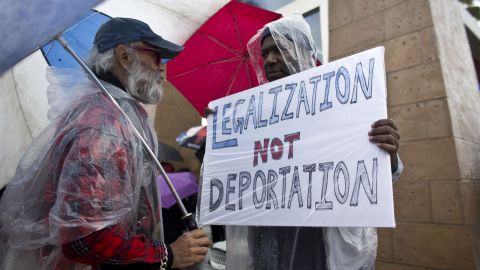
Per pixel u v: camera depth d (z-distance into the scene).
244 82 2.34
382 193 1.07
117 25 1.33
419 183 2.82
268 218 1.30
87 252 0.95
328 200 1.17
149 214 1.21
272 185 1.33
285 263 1.38
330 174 1.19
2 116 1.35
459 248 2.54
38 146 1.16
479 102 3.48
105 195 0.98
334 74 1.30
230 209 1.42
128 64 1.32
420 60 2.99
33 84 1.46
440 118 2.80
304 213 1.21
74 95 1.22
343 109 1.23
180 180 3.36
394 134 1.11
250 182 1.40
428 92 2.89
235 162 1.47
